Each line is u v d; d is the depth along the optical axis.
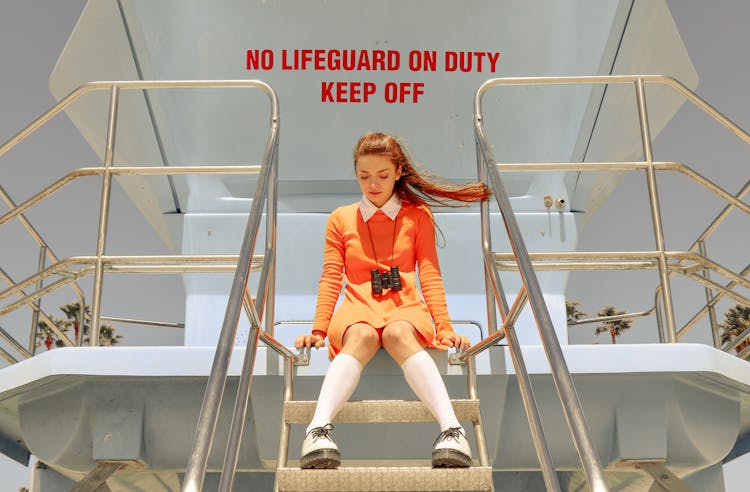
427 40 3.56
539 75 3.61
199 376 2.36
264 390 2.56
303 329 3.55
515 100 3.61
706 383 2.52
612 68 3.62
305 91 3.59
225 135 3.66
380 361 2.54
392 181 2.70
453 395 2.66
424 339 2.49
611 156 3.79
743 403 2.67
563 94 3.62
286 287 3.60
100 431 2.48
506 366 2.50
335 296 2.67
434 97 3.60
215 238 3.70
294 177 3.65
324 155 3.63
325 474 2.10
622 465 2.60
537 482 3.20
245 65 3.57
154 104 3.61
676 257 2.73
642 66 3.65
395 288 2.58
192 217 3.72
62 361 2.33
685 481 3.20
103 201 2.82
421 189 2.81
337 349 2.53
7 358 3.85
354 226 2.74
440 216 3.66
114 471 2.48
